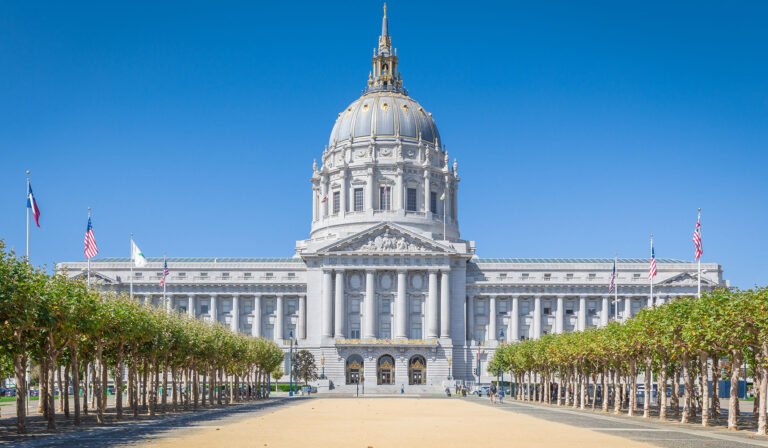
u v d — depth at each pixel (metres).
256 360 125.75
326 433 54.75
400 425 63.28
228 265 187.88
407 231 179.38
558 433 55.88
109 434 54.00
